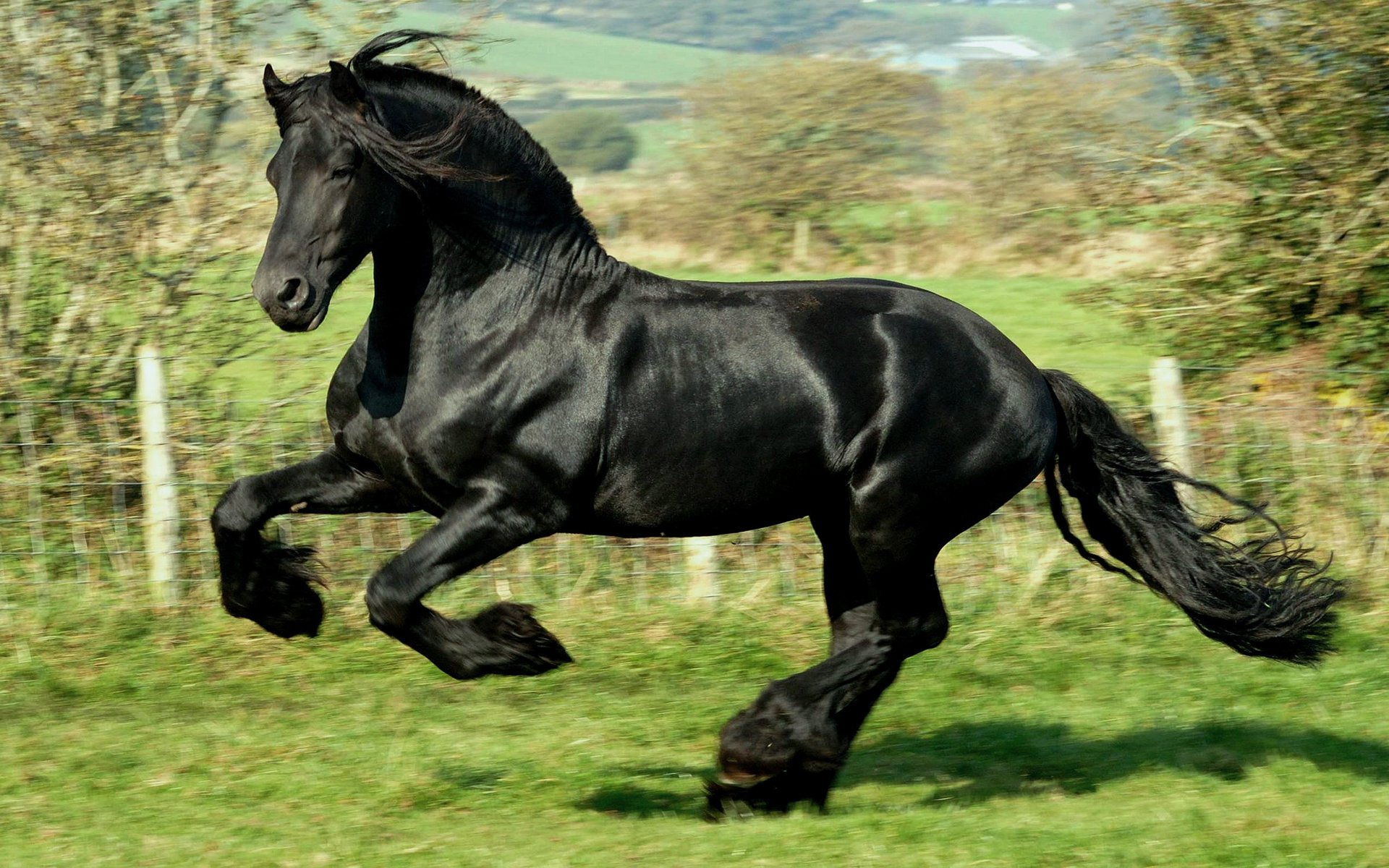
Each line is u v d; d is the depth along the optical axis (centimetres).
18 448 1292
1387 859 673
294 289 645
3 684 1005
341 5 1326
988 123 3675
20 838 709
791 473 727
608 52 13725
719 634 1145
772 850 686
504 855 680
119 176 1309
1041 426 757
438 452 692
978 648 1126
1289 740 903
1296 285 1658
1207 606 777
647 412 702
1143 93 1897
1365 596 1206
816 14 14650
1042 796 809
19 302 1337
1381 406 1566
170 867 664
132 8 1290
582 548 1273
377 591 683
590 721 939
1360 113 1603
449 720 938
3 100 1275
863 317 736
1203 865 668
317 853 682
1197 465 1325
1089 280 3528
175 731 904
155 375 1170
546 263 704
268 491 719
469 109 697
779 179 4022
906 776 855
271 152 1355
